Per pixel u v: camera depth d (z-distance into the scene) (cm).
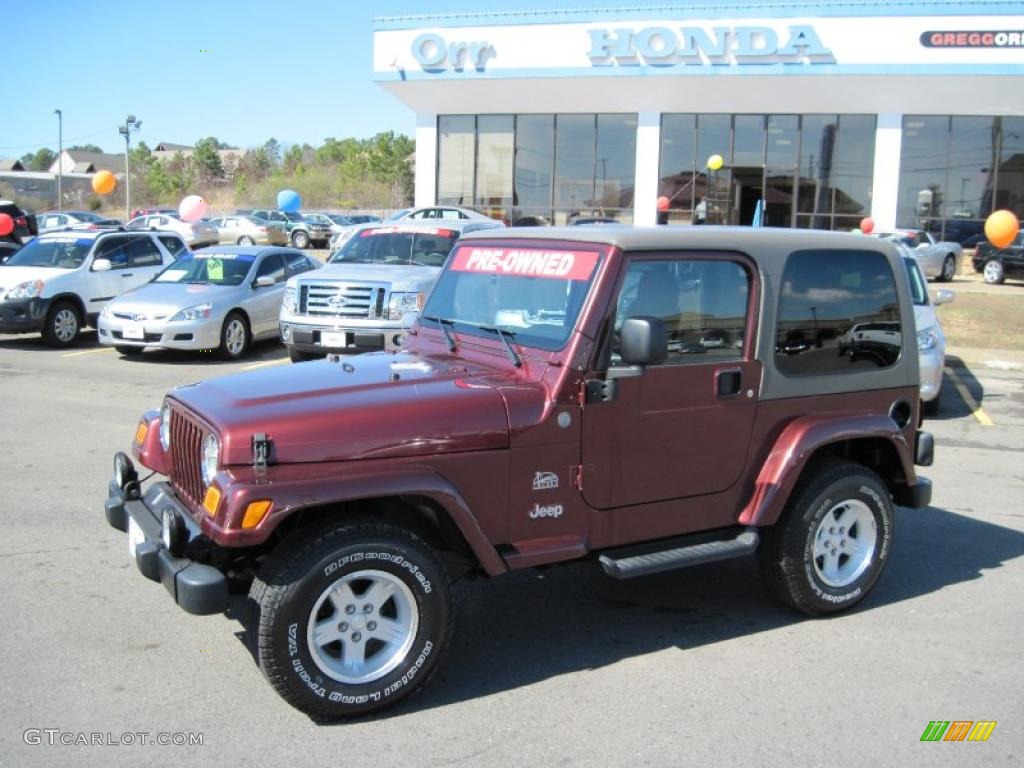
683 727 377
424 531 409
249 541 343
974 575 563
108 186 1533
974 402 1159
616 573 414
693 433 438
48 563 543
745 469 458
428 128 3083
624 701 399
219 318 1319
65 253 1495
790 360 465
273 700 393
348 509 385
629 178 2947
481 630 475
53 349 1423
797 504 471
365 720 379
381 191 6906
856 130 2802
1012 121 2759
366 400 381
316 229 3941
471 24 2816
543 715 386
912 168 2811
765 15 2622
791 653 450
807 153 2836
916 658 445
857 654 449
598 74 2747
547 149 3005
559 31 2756
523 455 398
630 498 427
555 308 424
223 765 344
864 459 526
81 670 416
